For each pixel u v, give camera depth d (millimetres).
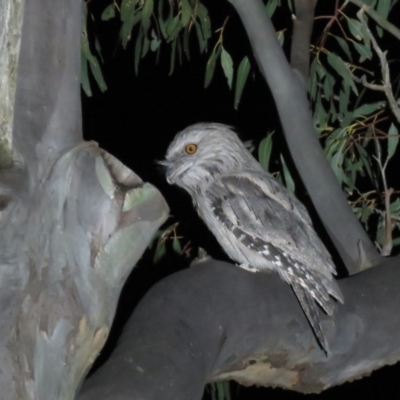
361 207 7453
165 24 6762
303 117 5430
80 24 3160
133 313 3516
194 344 3408
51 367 3076
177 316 3510
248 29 5391
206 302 3689
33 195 2961
